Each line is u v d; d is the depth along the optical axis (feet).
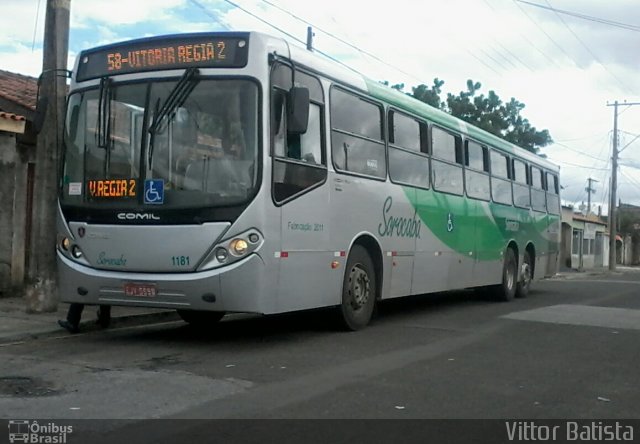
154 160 25.98
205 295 24.97
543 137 103.30
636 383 22.88
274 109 25.93
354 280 31.55
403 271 35.70
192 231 25.08
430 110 39.47
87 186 27.17
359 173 31.60
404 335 31.58
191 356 25.36
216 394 19.88
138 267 25.90
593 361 26.43
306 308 27.78
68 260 27.43
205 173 25.40
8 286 40.98
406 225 35.88
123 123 26.76
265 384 21.18
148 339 29.12
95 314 33.55
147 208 25.75
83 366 23.24
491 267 47.93
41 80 33.45
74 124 27.99
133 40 27.17
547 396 20.84
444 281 40.81
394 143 35.06
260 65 25.54
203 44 26.04
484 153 47.21
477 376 23.21
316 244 28.19
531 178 57.31
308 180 27.73
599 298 55.83
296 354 26.12
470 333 32.89
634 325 36.94
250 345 27.96
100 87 27.22
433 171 39.32
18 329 29.27
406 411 18.75
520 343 30.25
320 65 29.30
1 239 40.60
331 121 29.71
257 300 25.02
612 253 144.87
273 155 25.62
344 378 22.27
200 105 25.82
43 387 20.31
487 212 47.06
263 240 25.03
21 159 42.29
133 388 20.34
